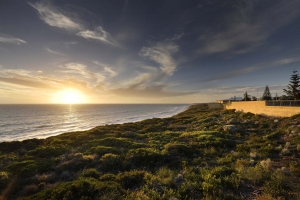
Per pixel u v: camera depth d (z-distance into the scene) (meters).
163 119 45.69
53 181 9.70
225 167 9.54
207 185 7.23
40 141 22.81
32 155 15.84
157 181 8.47
